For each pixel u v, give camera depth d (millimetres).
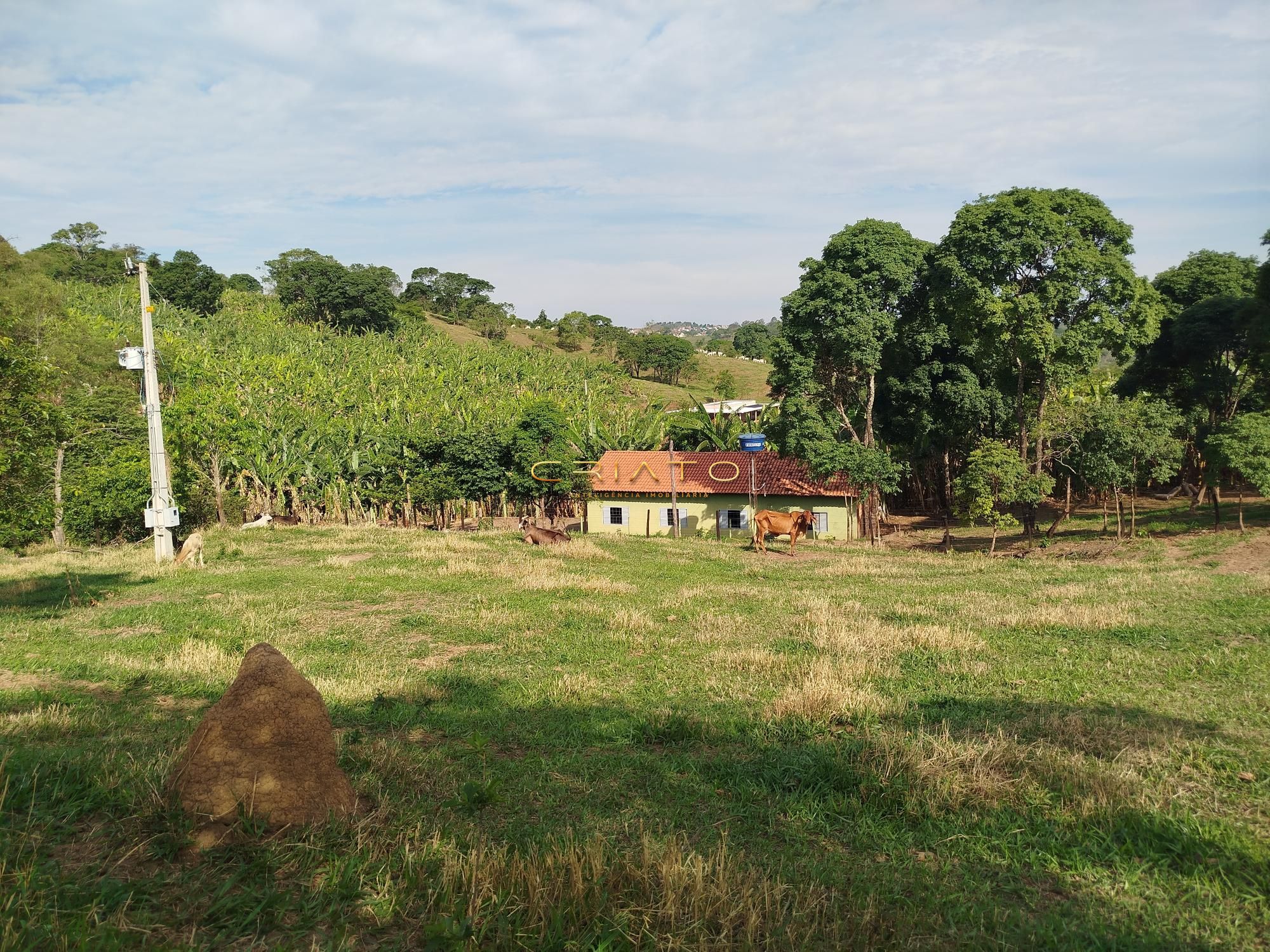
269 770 5562
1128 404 28688
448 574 21562
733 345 177625
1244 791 6703
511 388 66688
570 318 143000
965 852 5844
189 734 7977
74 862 4832
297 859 5020
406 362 74125
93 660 11891
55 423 17172
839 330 33094
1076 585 19844
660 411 55812
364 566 23031
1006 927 4754
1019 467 29047
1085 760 7402
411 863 5059
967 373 37656
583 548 27953
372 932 4395
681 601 18531
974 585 21203
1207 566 21875
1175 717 8844
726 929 4477
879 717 9328
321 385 53156
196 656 12141
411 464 42406
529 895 4703
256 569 22375
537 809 6523
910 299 37531
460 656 13180
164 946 4047
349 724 9148
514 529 39562
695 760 7969
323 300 111688
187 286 109000
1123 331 30875
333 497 42531
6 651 12359
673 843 5348
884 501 46938
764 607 17750
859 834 6172
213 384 45625
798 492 38562
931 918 4816
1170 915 4898
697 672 11953
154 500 24094
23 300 35906
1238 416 26906
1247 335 37938
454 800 6496
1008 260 30281
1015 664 11766
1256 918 4840
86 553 28547
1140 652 12148
